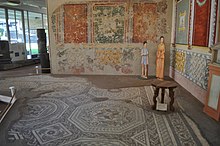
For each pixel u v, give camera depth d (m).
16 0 7.41
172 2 5.69
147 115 2.96
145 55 5.62
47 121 2.78
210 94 2.95
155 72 6.17
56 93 4.21
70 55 6.43
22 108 3.32
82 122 2.73
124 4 5.90
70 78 5.82
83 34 6.24
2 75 6.51
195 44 3.89
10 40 8.98
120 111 3.13
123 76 6.05
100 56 6.29
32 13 10.16
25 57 9.80
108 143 2.19
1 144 2.20
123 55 6.18
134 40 6.05
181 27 4.84
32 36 10.35
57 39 6.41
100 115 2.97
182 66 4.76
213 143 2.16
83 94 4.11
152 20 5.88
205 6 3.43
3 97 4.24
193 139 2.25
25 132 2.46
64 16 6.23
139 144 2.16
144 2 5.81
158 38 5.95
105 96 3.96
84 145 2.15
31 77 6.05
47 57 7.17
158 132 2.43
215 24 3.09
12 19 9.01
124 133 2.41
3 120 2.83
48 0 6.20
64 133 2.43
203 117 2.87
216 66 2.81
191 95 4.01
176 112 3.07
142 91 4.30
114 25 6.05
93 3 6.02
